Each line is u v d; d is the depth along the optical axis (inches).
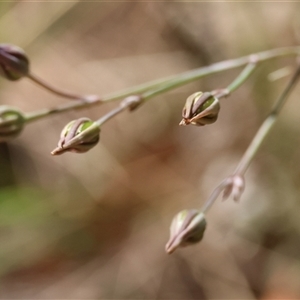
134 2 12.0
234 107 11.4
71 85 12.4
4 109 7.8
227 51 11.1
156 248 11.6
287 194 10.7
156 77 12.3
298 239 10.7
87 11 11.8
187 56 11.9
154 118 12.3
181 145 12.2
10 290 11.4
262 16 10.4
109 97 7.9
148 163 12.2
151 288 11.3
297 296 10.4
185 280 11.3
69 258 11.8
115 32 12.4
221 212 11.3
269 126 7.9
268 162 10.8
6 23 10.8
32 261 11.5
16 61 7.8
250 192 11.0
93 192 12.0
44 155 12.4
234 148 11.6
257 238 11.0
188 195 11.8
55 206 11.7
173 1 11.5
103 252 11.8
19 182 12.2
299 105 10.2
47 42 11.7
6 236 11.3
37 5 11.1
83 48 12.4
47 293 11.4
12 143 12.4
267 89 10.4
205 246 11.3
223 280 11.1
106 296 11.3
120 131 12.4
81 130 7.4
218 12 10.9
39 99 12.4
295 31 10.2
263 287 10.8
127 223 11.9
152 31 12.2
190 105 7.1
